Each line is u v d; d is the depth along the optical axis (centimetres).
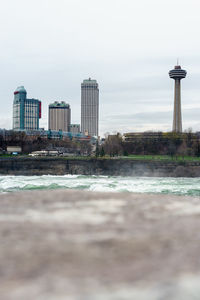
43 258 379
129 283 299
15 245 437
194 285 295
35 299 263
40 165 13175
